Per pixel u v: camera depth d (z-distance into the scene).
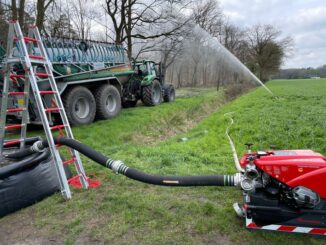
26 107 4.44
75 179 4.26
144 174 3.33
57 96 4.20
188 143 6.76
